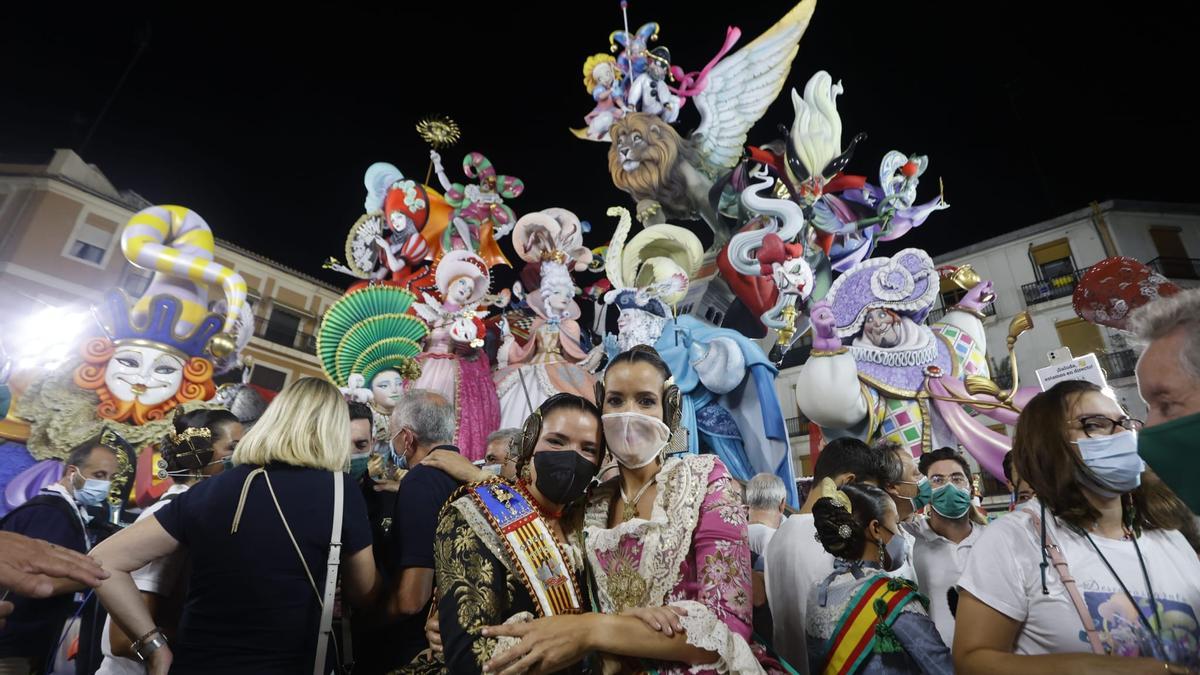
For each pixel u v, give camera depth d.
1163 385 1.60
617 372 2.06
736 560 1.79
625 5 10.62
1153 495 2.01
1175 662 1.71
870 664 2.25
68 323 7.66
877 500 2.50
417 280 9.84
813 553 2.67
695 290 9.42
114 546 2.29
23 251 18.38
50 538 3.25
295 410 2.56
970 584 1.95
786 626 2.69
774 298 9.08
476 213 10.47
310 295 24.86
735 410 8.09
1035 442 1.99
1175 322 1.62
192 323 8.26
